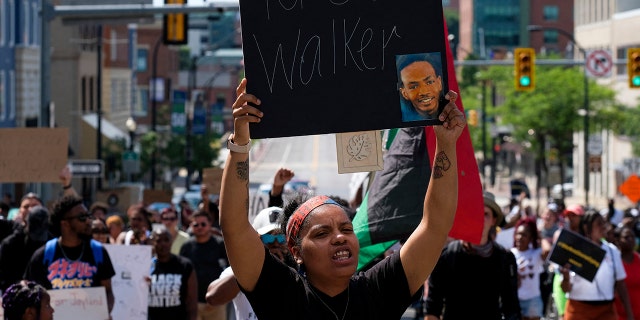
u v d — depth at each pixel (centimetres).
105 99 8000
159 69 12619
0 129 1572
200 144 7781
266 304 588
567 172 11706
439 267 1107
